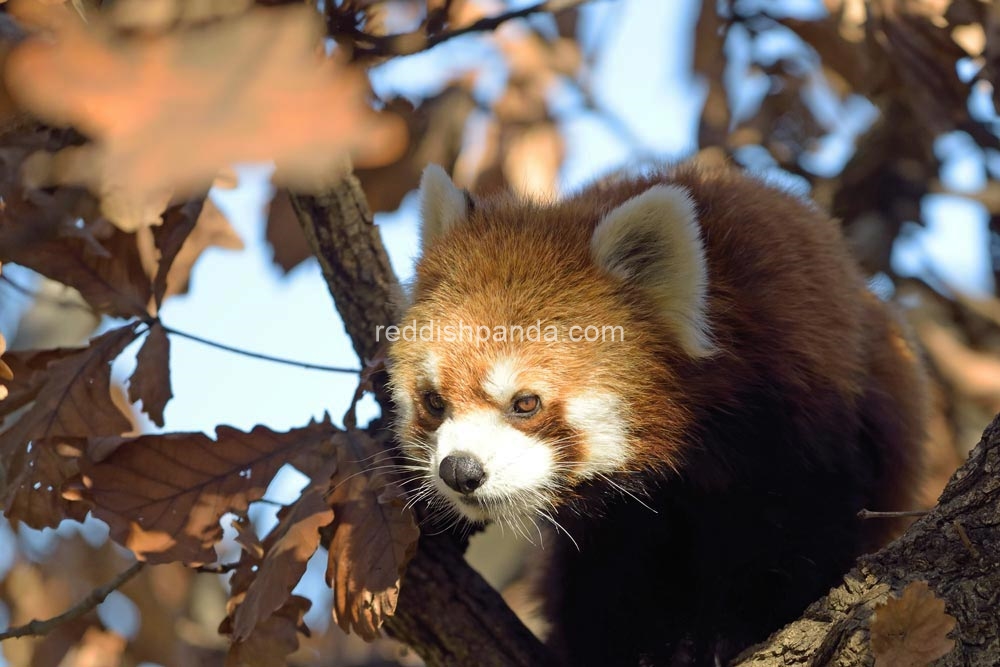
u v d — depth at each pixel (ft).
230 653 22.02
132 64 8.46
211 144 8.15
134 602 35.58
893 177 43.93
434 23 28.73
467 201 28.43
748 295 25.71
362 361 27.43
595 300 25.67
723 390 25.70
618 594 29.01
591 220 27.37
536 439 25.25
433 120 33.24
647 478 26.35
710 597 27.89
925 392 32.30
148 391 24.31
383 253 27.12
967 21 28.68
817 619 21.75
